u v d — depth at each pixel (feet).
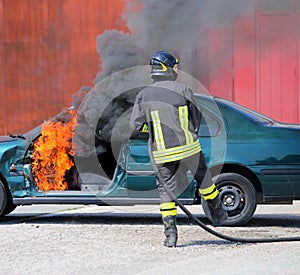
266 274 30.60
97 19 82.38
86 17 82.69
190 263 33.01
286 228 44.45
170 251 36.27
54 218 50.14
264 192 44.60
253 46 81.41
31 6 84.43
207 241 39.32
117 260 34.04
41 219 49.65
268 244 38.24
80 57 83.51
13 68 85.25
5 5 84.94
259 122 45.34
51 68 84.33
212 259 33.88
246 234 41.78
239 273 30.81
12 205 49.03
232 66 81.25
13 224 46.93
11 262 34.01
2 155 45.75
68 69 83.87
